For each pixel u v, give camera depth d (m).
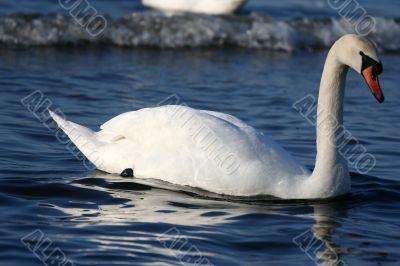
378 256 11.07
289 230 11.91
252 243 11.30
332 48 13.25
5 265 10.14
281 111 19.80
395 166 15.62
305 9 33.31
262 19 30.23
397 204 13.55
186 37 28.64
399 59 28.28
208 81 22.88
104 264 10.29
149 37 28.19
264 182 13.32
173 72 24.00
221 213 12.53
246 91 21.83
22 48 26.17
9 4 29.41
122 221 11.90
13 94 19.84
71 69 23.47
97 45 27.52
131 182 13.73
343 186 13.57
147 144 13.93
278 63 26.52
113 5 31.48
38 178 13.81
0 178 13.67
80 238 11.12
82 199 12.90
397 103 21.33
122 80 22.36
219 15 30.12
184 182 13.59
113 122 14.36
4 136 16.28
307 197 13.43
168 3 31.55
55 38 27.06
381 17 31.02
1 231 11.26
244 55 27.70
